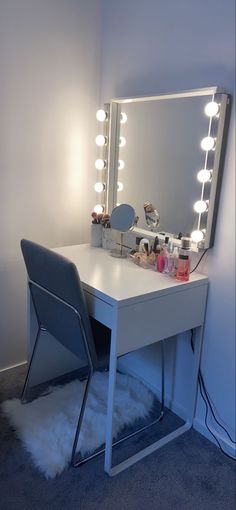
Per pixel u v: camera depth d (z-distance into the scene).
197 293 1.53
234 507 1.33
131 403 1.80
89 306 1.42
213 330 1.58
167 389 1.84
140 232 1.85
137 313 1.34
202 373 1.65
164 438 1.63
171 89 1.62
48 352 1.90
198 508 1.32
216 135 1.41
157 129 1.71
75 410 1.72
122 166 1.94
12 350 2.04
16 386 1.91
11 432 1.59
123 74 1.86
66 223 2.07
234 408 1.54
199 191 1.55
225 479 1.45
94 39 1.93
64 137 1.94
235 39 1.35
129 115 1.85
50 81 1.82
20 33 1.68
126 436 1.63
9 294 1.95
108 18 1.90
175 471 1.47
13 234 1.88
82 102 1.96
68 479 1.40
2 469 1.42
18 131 1.77
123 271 1.59
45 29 1.75
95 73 1.98
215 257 1.52
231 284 1.48
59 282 1.36
